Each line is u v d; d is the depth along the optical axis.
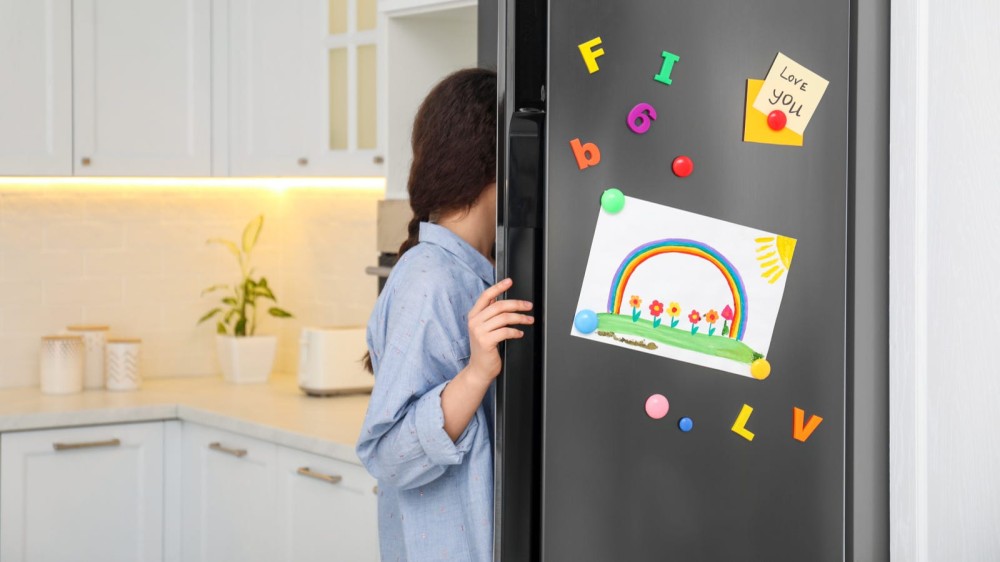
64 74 3.27
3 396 3.34
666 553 1.51
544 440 1.46
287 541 2.81
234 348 3.62
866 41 1.63
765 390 1.55
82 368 3.46
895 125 1.64
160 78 3.39
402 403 1.52
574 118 1.46
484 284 1.62
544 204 1.46
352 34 3.15
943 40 1.63
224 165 3.46
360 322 3.65
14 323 3.52
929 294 1.63
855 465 1.64
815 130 1.57
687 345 1.51
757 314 1.54
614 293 1.48
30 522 3.03
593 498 1.48
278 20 3.37
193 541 3.19
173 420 3.22
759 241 1.54
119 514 3.15
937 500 1.65
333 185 3.74
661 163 1.49
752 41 1.53
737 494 1.54
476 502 1.54
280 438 2.79
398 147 2.88
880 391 1.66
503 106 1.45
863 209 1.63
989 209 1.68
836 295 1.58
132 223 3.71
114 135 3.34
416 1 2.75
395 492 1.65
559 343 1.46
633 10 1.48
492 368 1.46
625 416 1.48
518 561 1.49
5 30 3.19
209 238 3.85
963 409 1.67
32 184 3.54
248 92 3.44
